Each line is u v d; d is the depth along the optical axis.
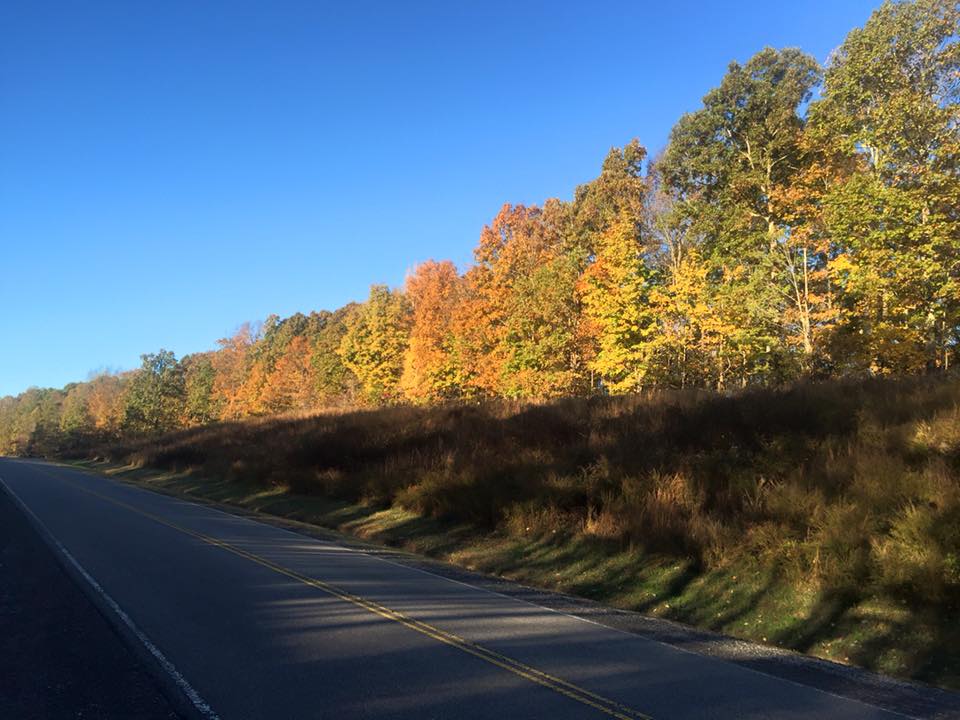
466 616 8.14
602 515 14.13
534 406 24.03
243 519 18.61
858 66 19.14
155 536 13.68
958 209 17.67
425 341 42.44
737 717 5.14
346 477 23.30
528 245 44.44
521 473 17.47
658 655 6.91
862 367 22.20
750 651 7.59
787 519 11.20
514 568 13.45
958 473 10.40
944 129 17.86
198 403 88.19
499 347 35.53
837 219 20.08
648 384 27.36
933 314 18.38
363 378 53.72
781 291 27.47
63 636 6.53
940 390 13.62
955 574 8.54
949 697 6.30
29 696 4.98
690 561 11.68
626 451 16.23
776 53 37.88
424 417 26.98
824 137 23.69
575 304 31.53
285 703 4.96
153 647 6.22
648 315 27.61
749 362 26.69
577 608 9.50
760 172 32.44
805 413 14.97
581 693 5.46
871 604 9.00
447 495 18.20
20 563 10.24
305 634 6.86
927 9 18.30
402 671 5.82
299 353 74.88
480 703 5.11
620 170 44.19
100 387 119.31
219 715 4.69
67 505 19.30
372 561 12.41
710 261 29.62
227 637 6.65
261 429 40.34
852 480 11.45
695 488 13.72
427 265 58.16
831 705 5.59
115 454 56.75
